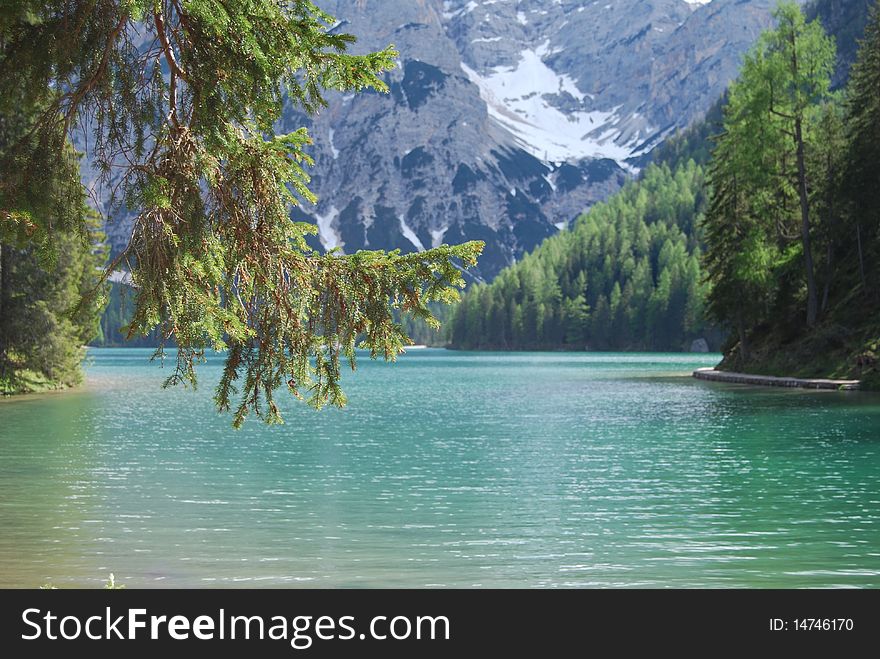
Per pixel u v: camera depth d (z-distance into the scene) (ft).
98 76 27.94
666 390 196.34
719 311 234.17
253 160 29.53
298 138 31.09
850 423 116.06
